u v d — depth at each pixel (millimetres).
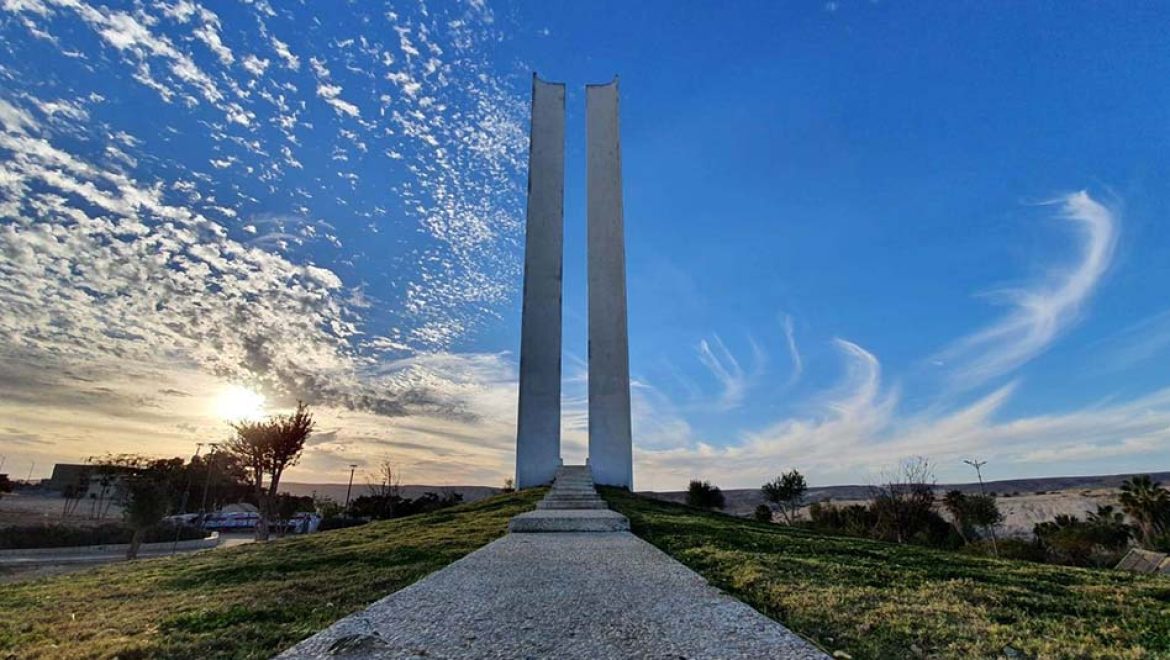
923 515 24578
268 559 7848
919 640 3646
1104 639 3699
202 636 3898
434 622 3809
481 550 7445
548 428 22188
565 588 4910
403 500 43688
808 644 3350
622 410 22516
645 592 4742
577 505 14008
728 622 3801
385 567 6773
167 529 34156
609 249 24359
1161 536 32125
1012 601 4664
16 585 6855
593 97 26562
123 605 5133
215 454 40531
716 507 27547
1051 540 33219
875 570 6062
